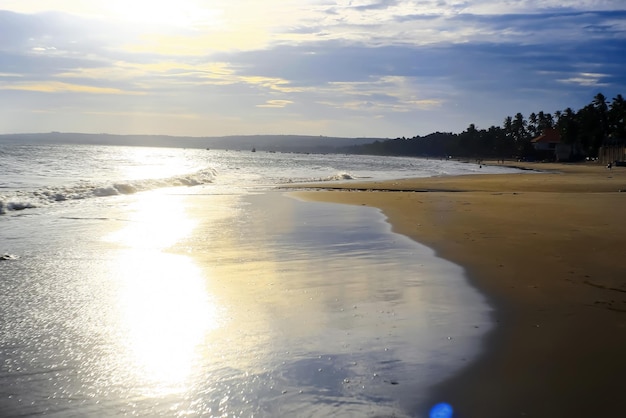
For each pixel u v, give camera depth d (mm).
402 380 4598
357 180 38469
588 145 119500
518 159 134875
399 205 19109
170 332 5770
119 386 4523
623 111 107625
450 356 5094
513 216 15547
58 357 5078
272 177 40625
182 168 46875
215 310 6543
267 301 6930
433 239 11648
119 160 56594
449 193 25859
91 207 17219
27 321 6031
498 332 5730
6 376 4660
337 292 7371
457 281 7934
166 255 9852
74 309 6500
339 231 12859
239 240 11562
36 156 56344
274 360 5039
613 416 3969
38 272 8289
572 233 12211
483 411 4059
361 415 4027
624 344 5379
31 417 4023
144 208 17203
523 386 4465
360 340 5523
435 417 3979
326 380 4609
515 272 8469
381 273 8469
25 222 13719
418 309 6574
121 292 7281
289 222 14461
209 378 4672
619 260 9297
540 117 169750
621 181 40156
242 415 4051
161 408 4172
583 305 6703
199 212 16469
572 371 4746
